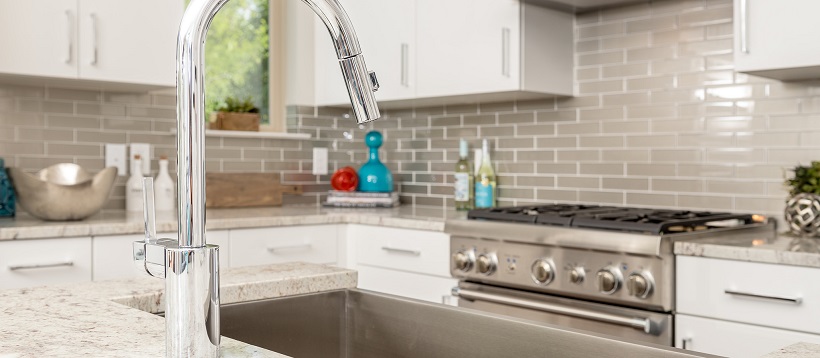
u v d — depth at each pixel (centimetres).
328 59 407
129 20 326
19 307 127
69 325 114
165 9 336
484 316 139
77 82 327
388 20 374
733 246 230
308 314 158
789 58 247
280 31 427
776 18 249
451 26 347
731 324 230
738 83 299
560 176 355
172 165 378
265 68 423
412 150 420
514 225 281
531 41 328
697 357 109
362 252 352
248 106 404
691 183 312
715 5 304
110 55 321
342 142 434
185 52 93
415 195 419
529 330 132
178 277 94
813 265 213
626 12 331
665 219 263
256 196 396
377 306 156
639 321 243
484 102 385
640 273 246
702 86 309
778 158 289
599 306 258
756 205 295
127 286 149
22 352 98
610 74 337
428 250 322
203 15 93
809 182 263
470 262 295
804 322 215
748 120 296
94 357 96
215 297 97
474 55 339
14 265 274
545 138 361
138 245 99
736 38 258
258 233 330
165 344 98
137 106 367
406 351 152
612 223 259
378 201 396
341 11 95
